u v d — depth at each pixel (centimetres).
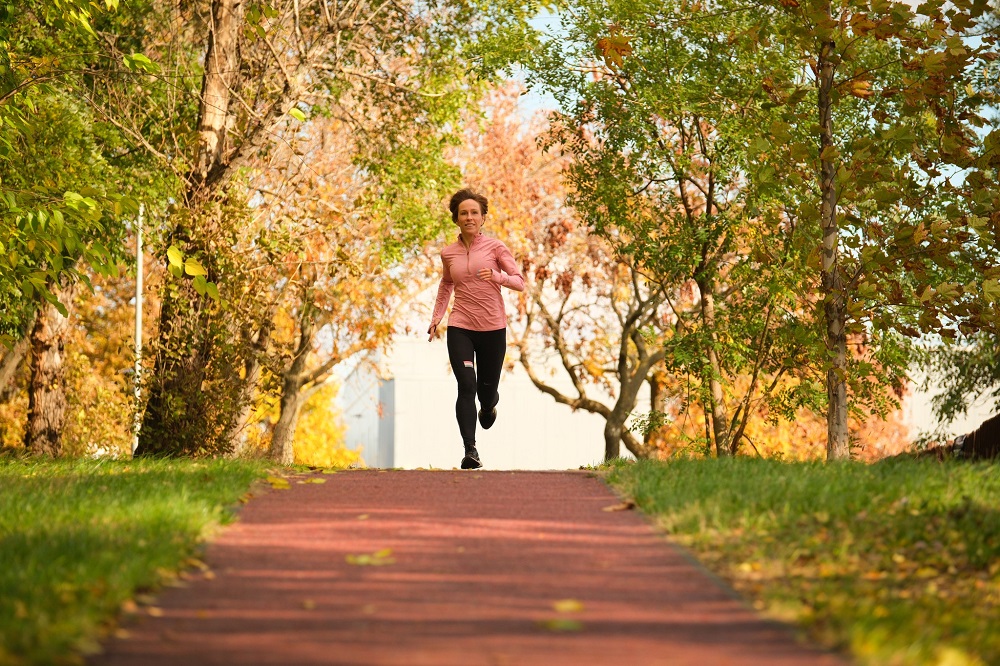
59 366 3394
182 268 1417
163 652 523
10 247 1539
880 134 1616
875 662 505
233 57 2106
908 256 1627
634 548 786
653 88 2692
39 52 2212
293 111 1658
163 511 877
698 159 2906
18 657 491
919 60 1581
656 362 4544
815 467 1235
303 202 2423
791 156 1620
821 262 1661
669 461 1368
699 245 2692
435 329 1453
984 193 1573
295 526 880
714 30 2578
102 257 1541
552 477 1221
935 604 670
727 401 3112
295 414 4266
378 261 3544
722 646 539
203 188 1969
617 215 2777
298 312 3875
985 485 1064
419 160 2939
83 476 1245
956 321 1638
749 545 791
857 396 2558
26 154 2142
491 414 1491
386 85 2741
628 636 557
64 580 652
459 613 604
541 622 575
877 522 882
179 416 1845
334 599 636
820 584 684
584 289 4756
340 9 2423
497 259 1440
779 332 2492
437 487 1127
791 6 1614
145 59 1572
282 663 505
